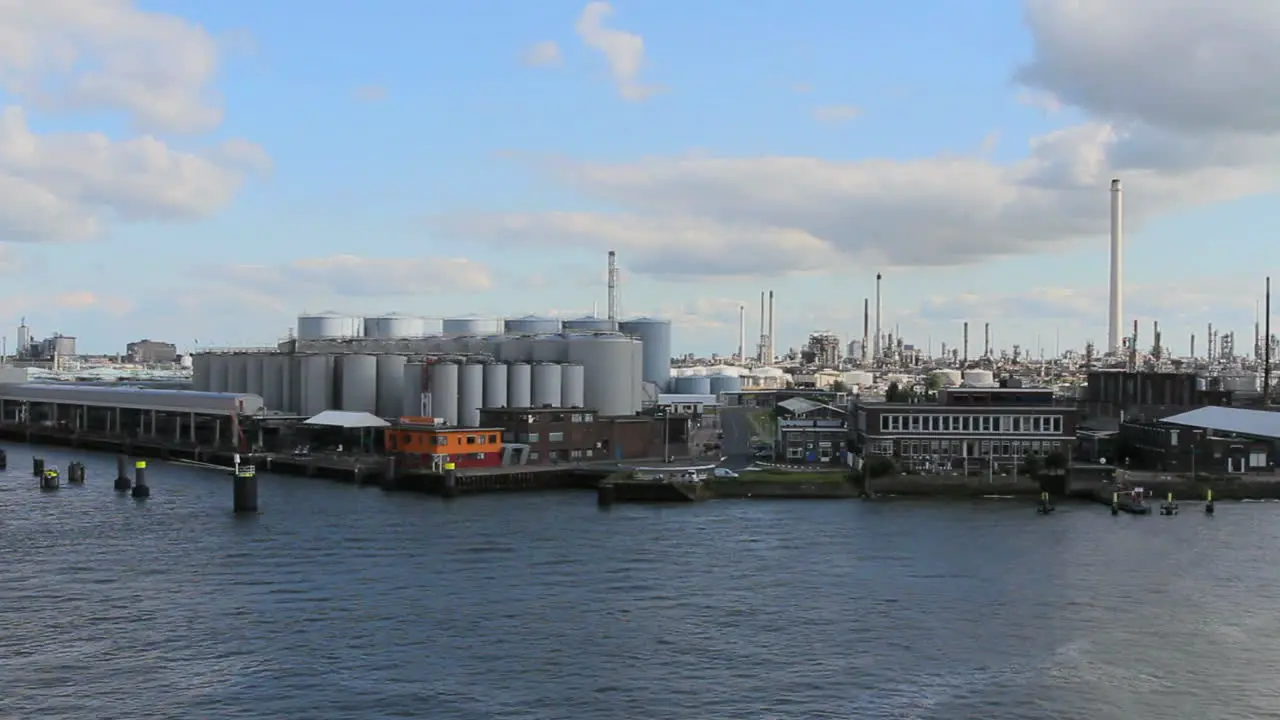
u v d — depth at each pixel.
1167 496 133.50
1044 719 61.09
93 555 96.69
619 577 89.44
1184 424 171.00
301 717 60.47
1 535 105.56
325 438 172.88
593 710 61.66
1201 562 96.00
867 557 97.38
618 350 192.00
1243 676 67.62
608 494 126.69
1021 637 74.62
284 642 72.56
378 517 116.94
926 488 136.75
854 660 69.94
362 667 68.12
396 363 192.50
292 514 118.75
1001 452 147.38
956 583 88.12
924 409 147.88
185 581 87.44
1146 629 76.50
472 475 138.50
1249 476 141.00
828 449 158.88
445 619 77.56
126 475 144.88
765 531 109.75
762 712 61.62
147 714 60.72
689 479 133.25
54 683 65.19
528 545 101.69
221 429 186.88
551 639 73.44
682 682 65.94
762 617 78.50
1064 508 126.81
